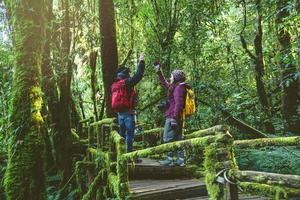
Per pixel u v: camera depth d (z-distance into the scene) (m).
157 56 13.69
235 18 17.78
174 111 7.70
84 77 15.34
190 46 13.07
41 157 6.72
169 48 13.26
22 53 6.84
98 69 15.64
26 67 6.82
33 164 6.61
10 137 6.73
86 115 18.34
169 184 7.20
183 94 7.70
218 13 13.87
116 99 8.35
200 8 13.09
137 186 7.16
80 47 11.88
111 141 8.22
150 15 14.58
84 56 12.46
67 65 10.79
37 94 6.84
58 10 11.68
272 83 15.27
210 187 4.37
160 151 5.67
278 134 12.62
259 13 12.28
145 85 14.01
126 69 8.64
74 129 13.80
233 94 13.54
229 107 13.14
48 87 10.88
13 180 6.54
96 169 9.47
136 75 8.27
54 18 10.49
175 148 5.39
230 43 15.23
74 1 11.64
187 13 13.27
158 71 8.51
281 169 9.17
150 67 13.75
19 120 6.71
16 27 6.93
